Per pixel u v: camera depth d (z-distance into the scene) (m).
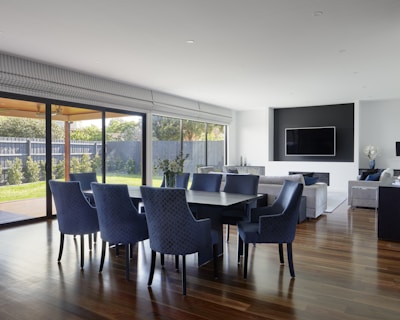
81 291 2.71
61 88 5.50
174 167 3.85
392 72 5.80
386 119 8.99
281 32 3.89
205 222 2.82
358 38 4.09
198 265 3.32
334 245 4.06
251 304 2.48
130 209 2.95
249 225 3.27
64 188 3.24
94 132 6.39
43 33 3.92
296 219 3.07
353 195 6.66
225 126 10.82
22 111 5.22
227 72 5.81
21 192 5.25
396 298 2.58
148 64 5.27
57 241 4.21
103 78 6.24
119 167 6.97
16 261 3.44
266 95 8.18
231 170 8.74
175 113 8.31
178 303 2.50
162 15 3.42
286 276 3.04
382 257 3.60
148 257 3.61
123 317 2.29
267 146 10.40
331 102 9.32
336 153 9.65
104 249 3.16
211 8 3.25
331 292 2.69
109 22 3.60
